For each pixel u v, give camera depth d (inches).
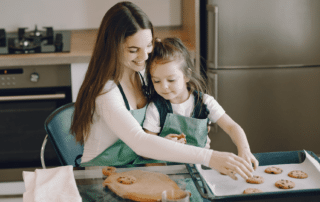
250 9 95.9
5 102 94.9
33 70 93.2
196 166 44.5
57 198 38.1
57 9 113.8
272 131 104.4
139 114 55.9
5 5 111.8
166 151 43.4
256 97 101.7
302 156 48.7
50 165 100.0
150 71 52.7
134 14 48.3
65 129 57.4
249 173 41.8
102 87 49.4
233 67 99.5
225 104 101.8
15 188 100.3
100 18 115.7
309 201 37.1
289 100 102.2
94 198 39.0
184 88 56.9
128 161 56.6
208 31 98.8
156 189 39.2
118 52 48.2
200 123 56.0
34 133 97.9
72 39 107.3
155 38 57.1
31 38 104.5
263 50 98.5
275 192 37.1
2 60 90.5
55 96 94.3
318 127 104.7
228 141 104.5
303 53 99.0
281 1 95.6
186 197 34.8
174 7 116.2
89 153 55.7
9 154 98.4
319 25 97.3
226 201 36.8
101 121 53.7
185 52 54.0
